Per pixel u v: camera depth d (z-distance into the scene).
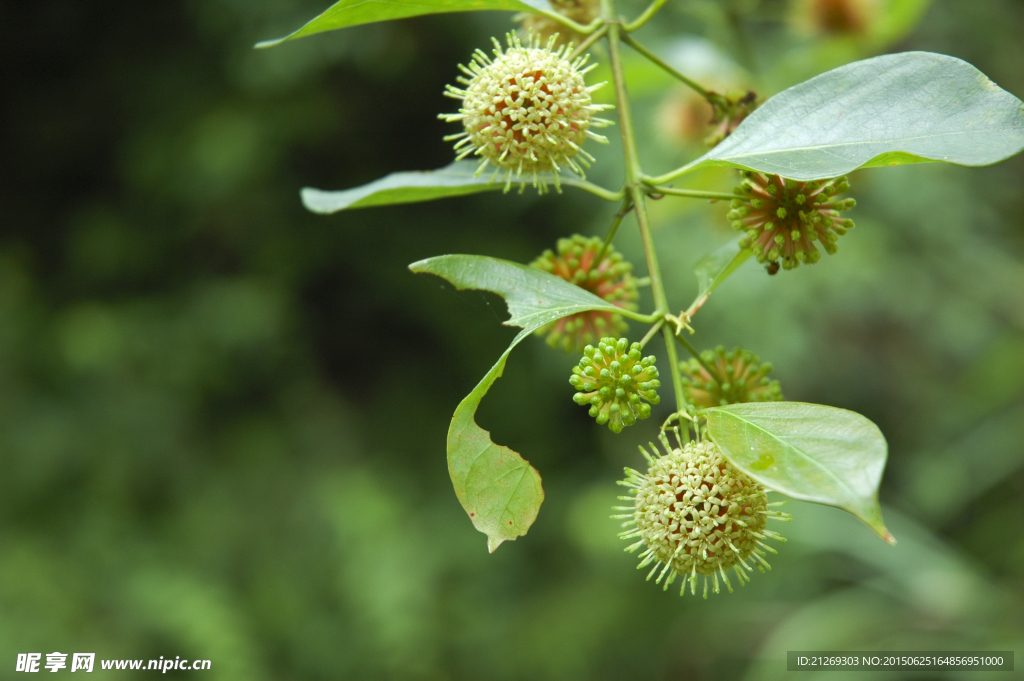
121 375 6.56
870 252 5.14
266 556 6.21
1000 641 4.25
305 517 6.43
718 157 1.13
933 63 1.08
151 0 6.76
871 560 4.78
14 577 5.57
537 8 1.33
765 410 1.01
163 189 6.84
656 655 6.01
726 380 1.33
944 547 4.90
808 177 1.04
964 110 1.03
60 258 7.09
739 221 1.22
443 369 7.46
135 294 6.98
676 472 1.12
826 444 0.95
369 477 6.54
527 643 6.13
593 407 1.12
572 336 1.50
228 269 7.06
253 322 6.74
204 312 6.76
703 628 5.93
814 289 5.30
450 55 6.74
